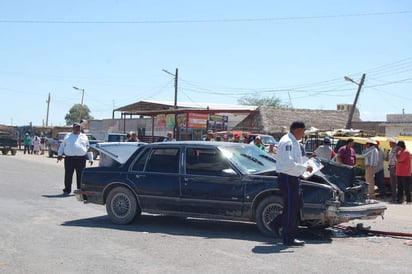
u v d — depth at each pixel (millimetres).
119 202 9656
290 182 7797
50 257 6938
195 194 8961
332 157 15547
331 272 6289
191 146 9281
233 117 48062
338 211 8156
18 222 9617
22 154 44406
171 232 8930
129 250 7422
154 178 9344
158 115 39719
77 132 14352
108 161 11055
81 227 9266
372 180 15656
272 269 6375
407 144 16719
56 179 19109
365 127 43969
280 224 8148
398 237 8734
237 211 8664
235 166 8805
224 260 6844
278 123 46594
